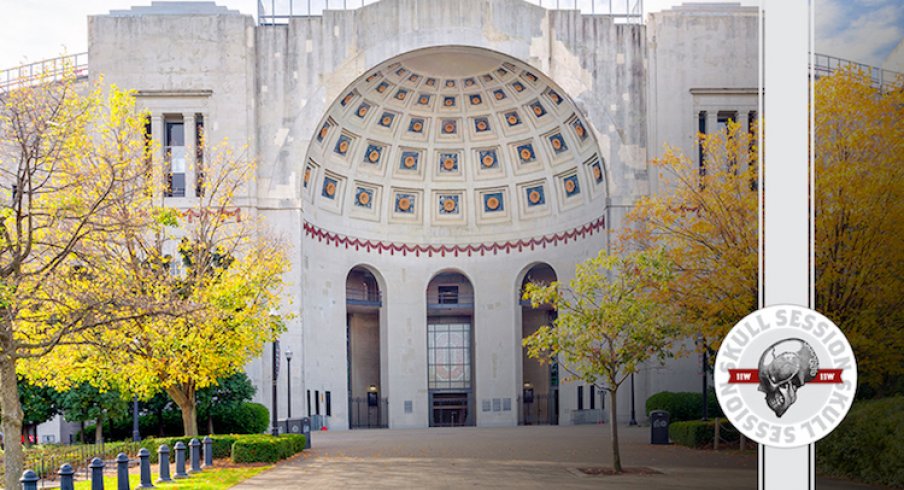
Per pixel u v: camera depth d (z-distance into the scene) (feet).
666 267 96.43
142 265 95.91
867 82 86.48
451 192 183.42
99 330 82.74
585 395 171.53
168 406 130.00
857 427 71.61
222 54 154.51
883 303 85.61
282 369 147.13
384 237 181.16
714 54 156.46
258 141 154.30
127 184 89.86
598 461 93.45
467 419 194.80
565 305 88.94
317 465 91.76
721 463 90.12
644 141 155.74
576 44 157.69
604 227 156.76
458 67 166.30
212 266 104.22
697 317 102.89
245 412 134.31
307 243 161.38
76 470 92.48
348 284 188.96
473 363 194.29
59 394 120.16
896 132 84.17
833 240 85.87
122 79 153.28
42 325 76.07
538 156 175.11
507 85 169.27
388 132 175.01
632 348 86.99
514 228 181.27
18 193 71.15
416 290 182.70
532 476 80.28
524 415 194.08
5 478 67.67
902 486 66.39
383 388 181.78
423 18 157.07
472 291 194.29
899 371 84.28
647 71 156.87
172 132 157.28
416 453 104.83
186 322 92.84
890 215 84.33
